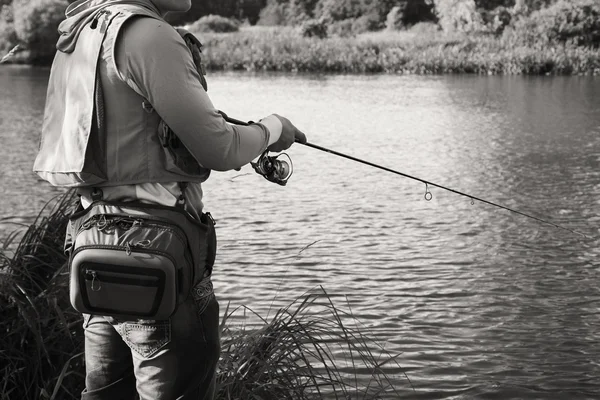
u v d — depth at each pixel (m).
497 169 11.05
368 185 9.79
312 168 10.96
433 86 26.70
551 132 15.05
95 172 1.76
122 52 1.72
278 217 8.07
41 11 37.12
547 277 6.08
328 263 6.43
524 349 4.72
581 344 4.80
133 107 1.75
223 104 19.75
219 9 56.12
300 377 2.82
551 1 41.50
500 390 4.17
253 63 35.28
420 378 4.26
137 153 1.76
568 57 34.06
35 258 2.92
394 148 13.04
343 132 14.95
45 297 2.79
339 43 37.81
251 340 2.84
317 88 25.19
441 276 6.11
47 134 1.89
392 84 27.38
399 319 5.16
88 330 1.91
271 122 2.01
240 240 7.13
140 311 1.74
